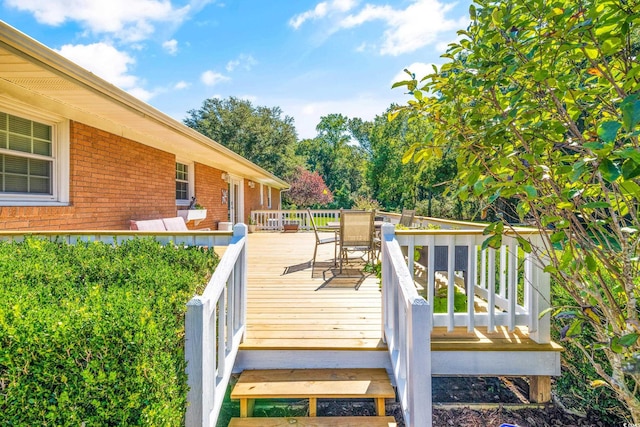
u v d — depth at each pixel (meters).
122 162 5.74
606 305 2.15
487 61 2.09
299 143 40.72
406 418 1.99
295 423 2.19
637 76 1.72
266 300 3.81
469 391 3.11
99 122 5.08
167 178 7.27
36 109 4.11
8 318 1.43
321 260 6.43
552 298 2.92
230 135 25.28
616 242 1.99
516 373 2.67
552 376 2.94
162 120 4.98
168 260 2.73
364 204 19.94
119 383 1.38
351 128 42.25
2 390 1.29
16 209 3.83
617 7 1.61
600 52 1.79
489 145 2.12
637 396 2.40
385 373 2.54
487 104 2.26
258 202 17.55
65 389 1.33
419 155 2.40
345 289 4.30
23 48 2.71
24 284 1.99
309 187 28.20
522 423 2.61
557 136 2.01
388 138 24.30
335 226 6.02
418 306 1.79
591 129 1.95
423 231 2.72
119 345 1.43
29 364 1.32
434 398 2.99
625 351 1.93
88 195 4.95
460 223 4.27
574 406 2.77
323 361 2.62
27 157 4.21
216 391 1.98
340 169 39.97
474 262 2.73
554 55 1.96
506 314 2.76
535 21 1.94
